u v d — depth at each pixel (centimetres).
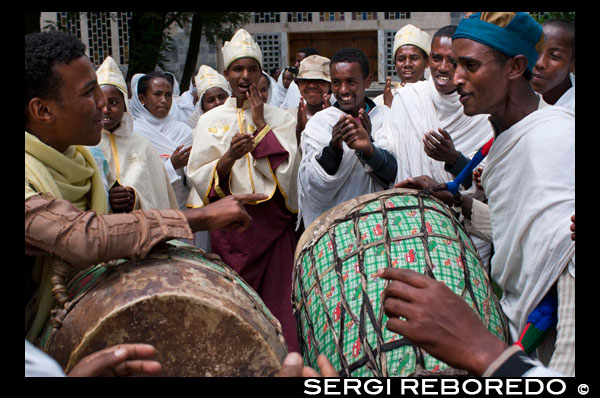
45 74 186
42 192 184
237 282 193
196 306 169
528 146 202
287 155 390
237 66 404
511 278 219
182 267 181
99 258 176
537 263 200
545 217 197
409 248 221
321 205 350
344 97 353
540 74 297
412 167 339
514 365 125
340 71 351
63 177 201
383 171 329
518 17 196
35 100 188
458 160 300
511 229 211
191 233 186
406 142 343
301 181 354
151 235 181
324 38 1648
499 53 200
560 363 194
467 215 258
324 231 241
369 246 223
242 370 175
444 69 339
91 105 193
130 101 546
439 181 336
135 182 333
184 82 1325
